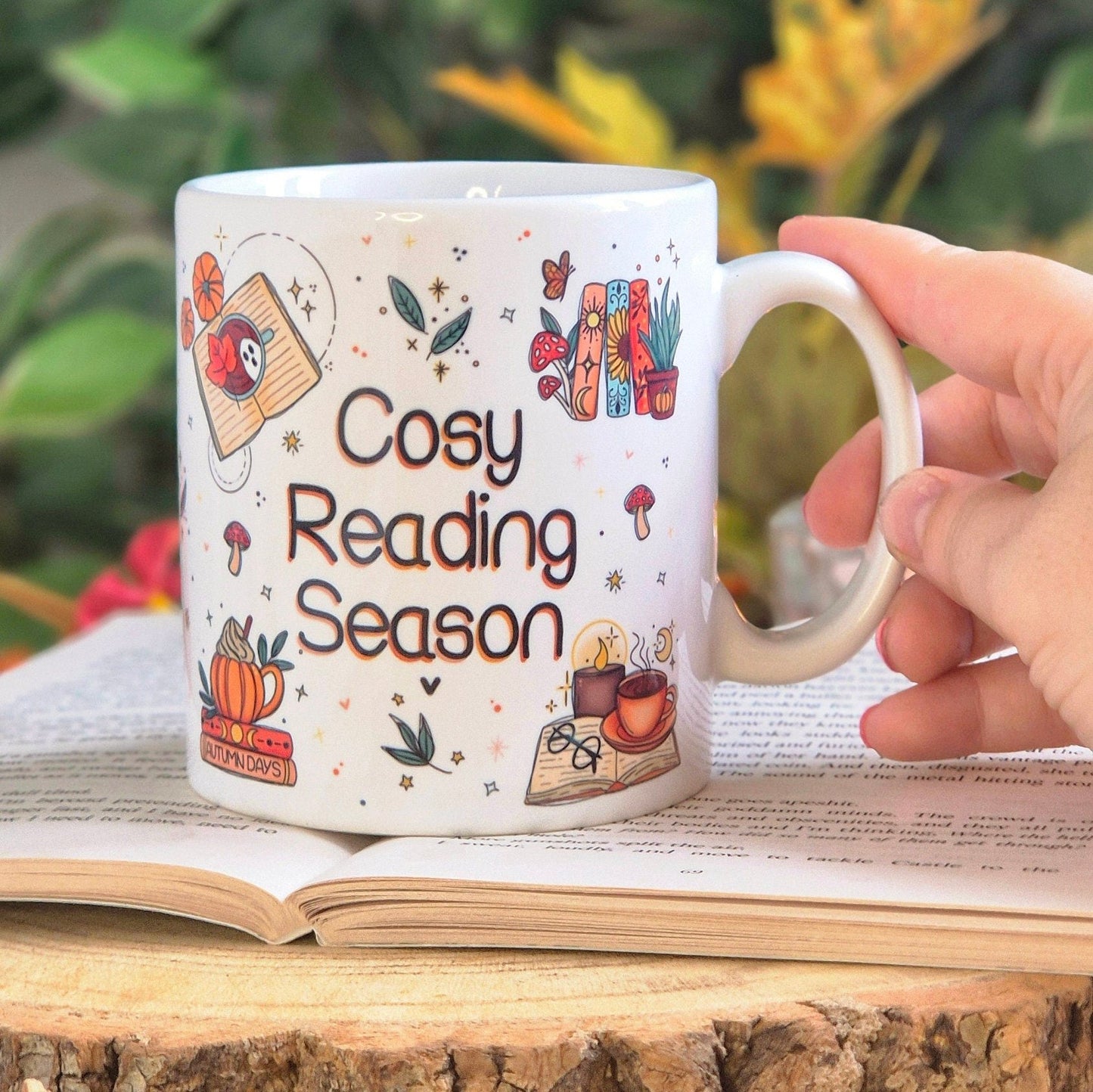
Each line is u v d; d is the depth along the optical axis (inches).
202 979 13.9
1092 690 14.1
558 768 14.9
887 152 30.5
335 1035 13.3
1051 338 14.9
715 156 29.8
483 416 14.4
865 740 16.3
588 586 14.8
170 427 32.8
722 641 15.9
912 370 22.9
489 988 13.8
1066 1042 13.8
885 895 13.8
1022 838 14.8
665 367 14.9
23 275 30.7
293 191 16.0
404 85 31.2
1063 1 29.5
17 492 33.0
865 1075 13.5
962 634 16.1
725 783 16.0
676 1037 13.3
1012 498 14.7
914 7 24.1
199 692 15.5
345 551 14.6
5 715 17.7
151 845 14.6
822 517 17.0
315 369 14.5
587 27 31.2
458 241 14.3
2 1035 13.5
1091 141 29.0
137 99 28.6
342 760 14.9
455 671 14.7
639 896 13.9
